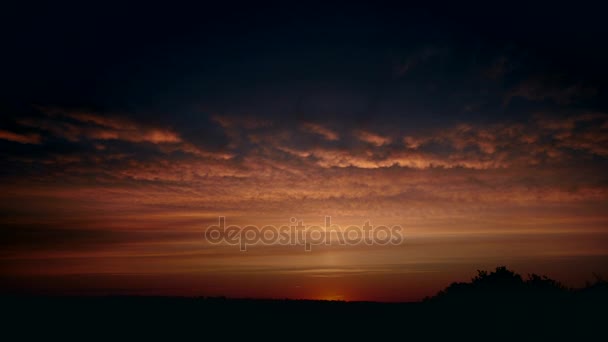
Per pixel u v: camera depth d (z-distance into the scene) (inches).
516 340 512.4
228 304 801.6
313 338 552.4
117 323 644.1
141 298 869.8
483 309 656.4
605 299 638.5
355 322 640.4
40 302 824.9
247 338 554.9
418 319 639.1
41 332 591.8
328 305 784.3
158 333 582.6
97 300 847.7
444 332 559.8
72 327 618.8
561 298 677.9
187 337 561.6
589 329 536.1
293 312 722.2
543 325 561.6
